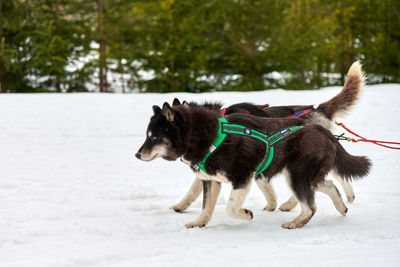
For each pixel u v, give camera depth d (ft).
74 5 88.53
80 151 30.86
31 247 14.06
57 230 15.81
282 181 24.72
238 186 17.02
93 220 17.28
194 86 90.33
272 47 86.38
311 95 56.59
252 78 87.92
